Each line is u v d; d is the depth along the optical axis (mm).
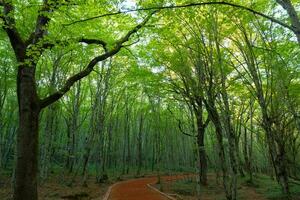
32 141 11141
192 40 14578
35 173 11094
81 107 36219
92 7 12383
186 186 26500
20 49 11523
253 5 14156
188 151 61250
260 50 16594
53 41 11297
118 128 52219
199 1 12188
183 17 13695
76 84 31297
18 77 11648
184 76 17062
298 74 17875
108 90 31219
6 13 11320
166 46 17031
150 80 21203
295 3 14531
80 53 22234
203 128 24891
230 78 19641
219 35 14344
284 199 18516
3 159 35812
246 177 33500
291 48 16391
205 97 15250
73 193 20969
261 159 56156
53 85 22000
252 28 16453
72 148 33531
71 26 15453
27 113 11195
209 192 22875
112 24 16516
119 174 44656
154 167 61625
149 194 21406
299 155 26547
